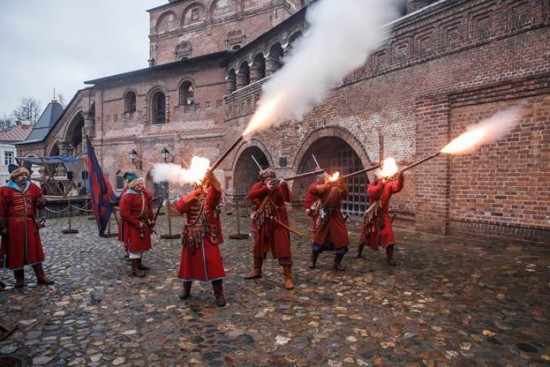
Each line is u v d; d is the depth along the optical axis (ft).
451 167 30.17
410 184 33.42
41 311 15.97
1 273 22.71
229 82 66.80
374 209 22.53
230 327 13.97
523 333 12.96
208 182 16.56
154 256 26.91
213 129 69.67
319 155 47.34
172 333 13.56
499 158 27.04
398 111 34.22
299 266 22.40
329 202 20.83
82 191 84.99
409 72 33.17
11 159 149.18
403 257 23.85
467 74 28.86
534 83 24.81
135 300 17.19
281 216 19.08
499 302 15.79
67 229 40.57
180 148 74.23
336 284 18.72
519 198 25.99
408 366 11.07
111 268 23.45
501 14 26.63
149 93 78.84
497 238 27.20
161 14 96.53
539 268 20.52
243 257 25.44
